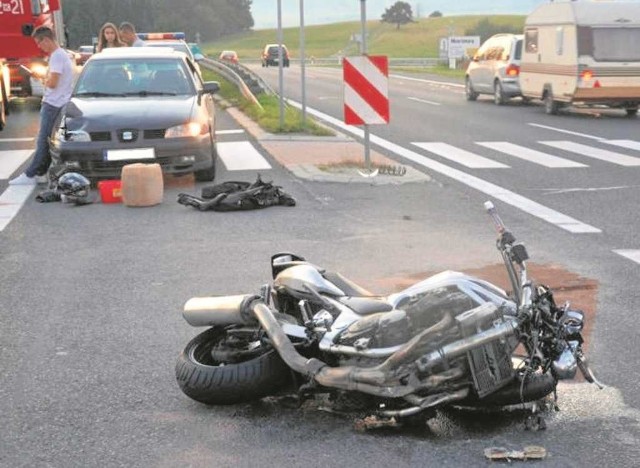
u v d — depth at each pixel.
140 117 11.71
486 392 4.23
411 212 10.35
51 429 4.62
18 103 26.92
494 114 24.22
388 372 4.16
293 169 13.12
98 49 17.70
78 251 8.59
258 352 4.88
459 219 9.94
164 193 11.66
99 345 5.92
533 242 8.81
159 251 8.53
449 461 4.16
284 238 9.01
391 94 32.44
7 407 4.92
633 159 14.85
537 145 16.95
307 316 4.70
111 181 11.12
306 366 4.40
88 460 4.26
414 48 135.75
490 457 4.16
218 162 14.46
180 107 12.10
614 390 5.01
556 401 4.78
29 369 5.50
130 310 6.68
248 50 154.00
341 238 9.00
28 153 15.97
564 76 23.11
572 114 24.34
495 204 10.84
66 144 11.55
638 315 6.42
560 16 23.19
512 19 159.88
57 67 12.34
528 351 4.33
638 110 25.16
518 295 4.44
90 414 4.81
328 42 162.75
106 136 11.55
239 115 21.95
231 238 9.05
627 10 22.62
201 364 4.80
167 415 4.78
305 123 18.12
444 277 4.54
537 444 4.33
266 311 4.70
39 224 9.90
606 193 11.61
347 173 12.68
